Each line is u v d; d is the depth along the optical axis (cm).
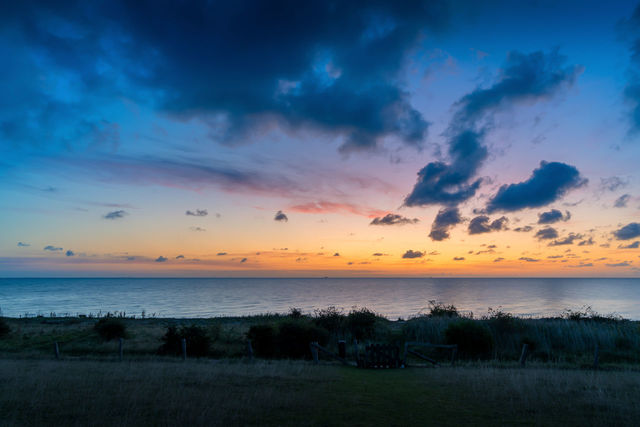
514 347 2544
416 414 941
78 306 9700
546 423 872
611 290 19475
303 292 17650
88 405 995
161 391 1168
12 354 2347
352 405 1026
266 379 1419
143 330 3581
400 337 2898
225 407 981
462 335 2428
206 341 2523
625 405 1030
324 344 2553
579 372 1694
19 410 952
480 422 877
